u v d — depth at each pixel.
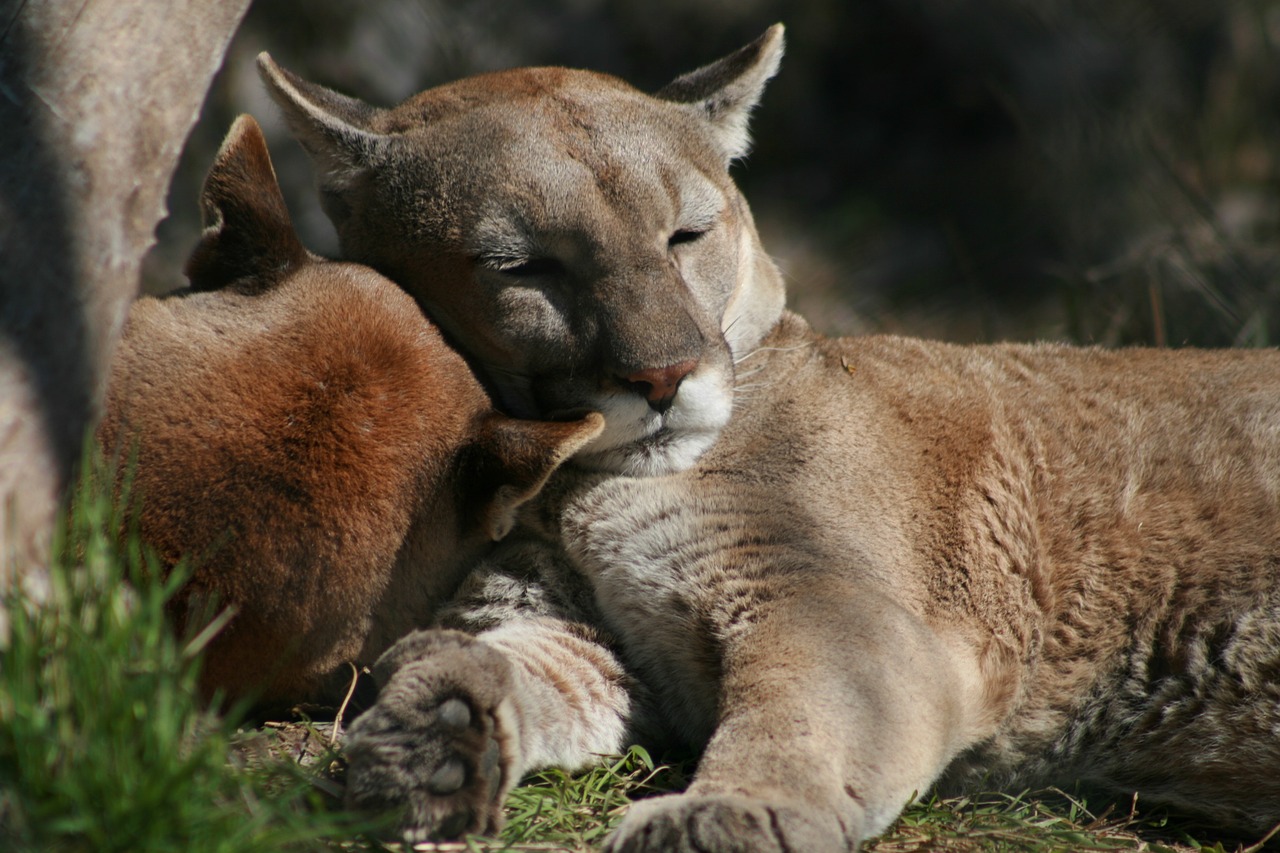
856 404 8.00
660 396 7.21
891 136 20.20
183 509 6.12
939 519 7.65
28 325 5.52
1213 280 13.07
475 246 7.42
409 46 16.72
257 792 5.47
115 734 5.14
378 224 7.88
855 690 6.35
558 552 7.60
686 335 7.24
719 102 8.80
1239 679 7.15
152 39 6.06
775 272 9.00
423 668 5.89
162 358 6.39
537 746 6.63
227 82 15.73
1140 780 7.40
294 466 6.24
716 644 6.99
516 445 6.64
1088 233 16.42
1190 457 7.73
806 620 6.68
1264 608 7.18
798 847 5.59
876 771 6.18
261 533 6.19
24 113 5.59
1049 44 18.48
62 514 5.76
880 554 7.39
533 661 6.98
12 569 5.45
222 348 6.44
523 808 6.28
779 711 6.22
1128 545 7.56
